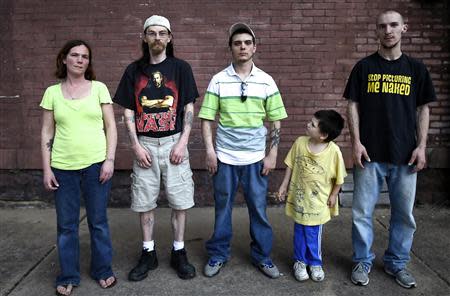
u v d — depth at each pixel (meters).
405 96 2.77
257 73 2.91
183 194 2.98
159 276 3.06
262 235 3.05
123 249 3.53
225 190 2.99
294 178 3.05
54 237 3.78
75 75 2.70
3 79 4.40
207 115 2.92
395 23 2.67
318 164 2.90
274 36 4.30
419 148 2.80
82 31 4.33
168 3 4.28
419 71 2.77
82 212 4.35
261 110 2.93
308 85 4.36
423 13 4.23
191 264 3.20
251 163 2.96
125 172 4.46
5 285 2.95
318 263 3.03
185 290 2.88
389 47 2.73
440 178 4.40
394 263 2.99
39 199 4.52
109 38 4.33
